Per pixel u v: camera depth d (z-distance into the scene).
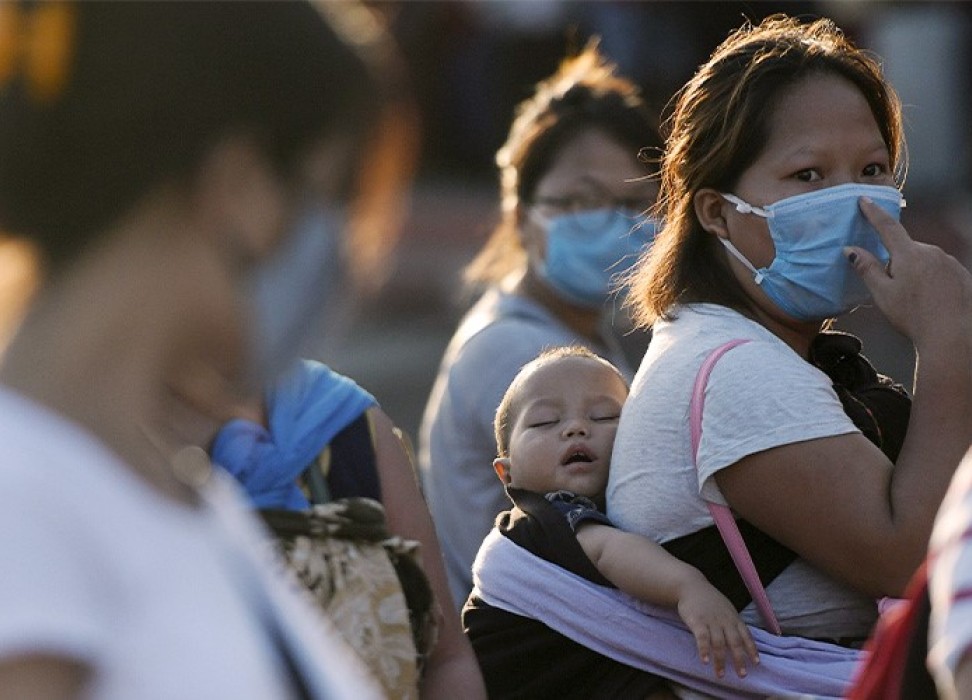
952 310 4.86
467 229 27.06
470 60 26.09
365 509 4.36
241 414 4.21
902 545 4.62
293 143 2.43
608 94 7.61
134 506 2.31
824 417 4.76
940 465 4.67
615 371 5.75
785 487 4.73
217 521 2.53
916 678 3.11
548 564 5.15
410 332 26.75
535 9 24.94
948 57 24.89
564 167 7.46
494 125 26.47
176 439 2.54
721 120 5.18
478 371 7.16
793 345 5.33
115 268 2.34
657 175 6.27
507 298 7.51
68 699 2.17
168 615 2.28
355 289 2.74
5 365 2.34
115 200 2.32
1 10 2.30
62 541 2.21
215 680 2.28
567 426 5.52
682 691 4.99
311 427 4.41
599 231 7.40
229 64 2.36
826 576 4.91
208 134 2.35
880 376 5.39
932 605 3.04
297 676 2.50
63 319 2.33
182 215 2.36
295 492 4.36
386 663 4.25
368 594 4.27
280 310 2.48
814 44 5.24
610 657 5.05
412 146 2.70
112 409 2.34
